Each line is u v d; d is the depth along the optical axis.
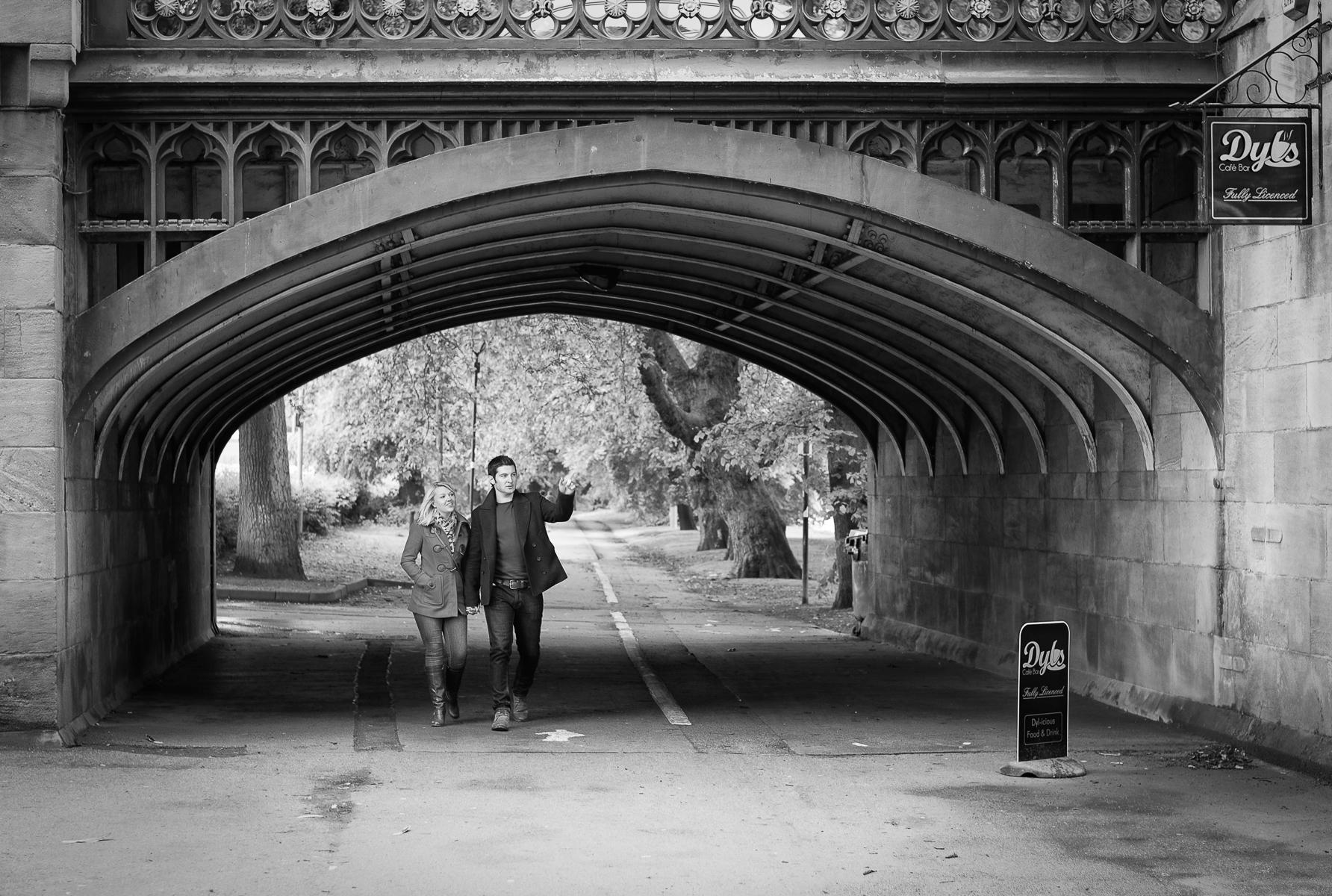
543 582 10.65
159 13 9.53
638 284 15.52
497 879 6.27
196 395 13.72
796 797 8.19
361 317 14.33
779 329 17.05
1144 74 9.96
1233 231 10.10
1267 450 9.66
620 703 12.21
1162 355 10.23
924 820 7.60
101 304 9.49
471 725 10.73
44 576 9.30
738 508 32.91
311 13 9.52
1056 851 6.94
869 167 9.84
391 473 33.78
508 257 12.80
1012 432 14.57
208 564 17.72
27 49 9.23
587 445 33.44
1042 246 10.05
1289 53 9.34
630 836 7.12
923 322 13.61
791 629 21.25
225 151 9.62
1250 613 9.84
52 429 9.30
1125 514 11.83
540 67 9.52
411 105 9.58
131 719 10.69
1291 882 6.42
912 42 9.84
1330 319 8.94
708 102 9.73
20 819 7.29
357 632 18.70
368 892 6.04
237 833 7.05
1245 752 9.55
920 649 17.16
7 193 9.28
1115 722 10.98
